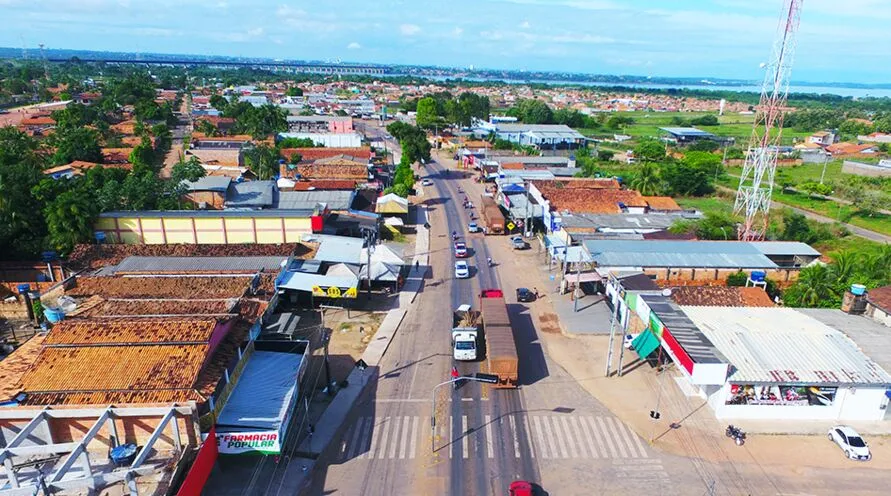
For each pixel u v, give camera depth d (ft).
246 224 246.68
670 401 149.59
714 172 475.31
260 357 146.41
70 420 111.34
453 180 452.76
